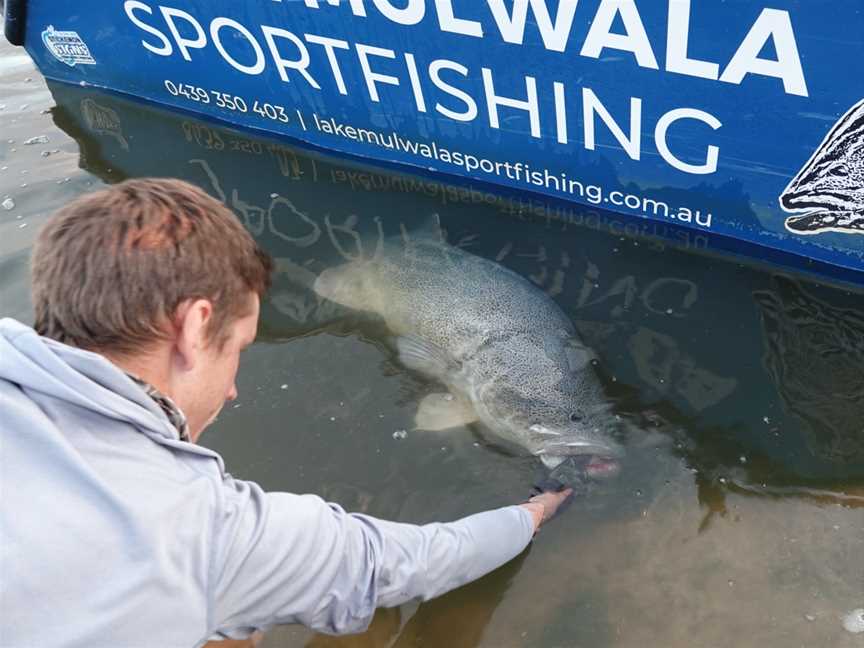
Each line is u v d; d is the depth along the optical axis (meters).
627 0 2.64
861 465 2.26
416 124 3.58
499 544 1.97
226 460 2.44
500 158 3.45
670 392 2.55
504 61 3.08
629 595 2.02
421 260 3.22
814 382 2.53
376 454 2.44
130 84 4.56
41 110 4.70
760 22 2.46
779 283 2.95
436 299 2.99
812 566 2.03
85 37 4.44
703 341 2.72
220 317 1.32
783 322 2.77
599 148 3.14
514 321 2.81
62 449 1.10
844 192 2.66
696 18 2.56
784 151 2.71
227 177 3.96
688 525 2.17
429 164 3.72
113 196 1.28
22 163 4.12
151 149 4.24
